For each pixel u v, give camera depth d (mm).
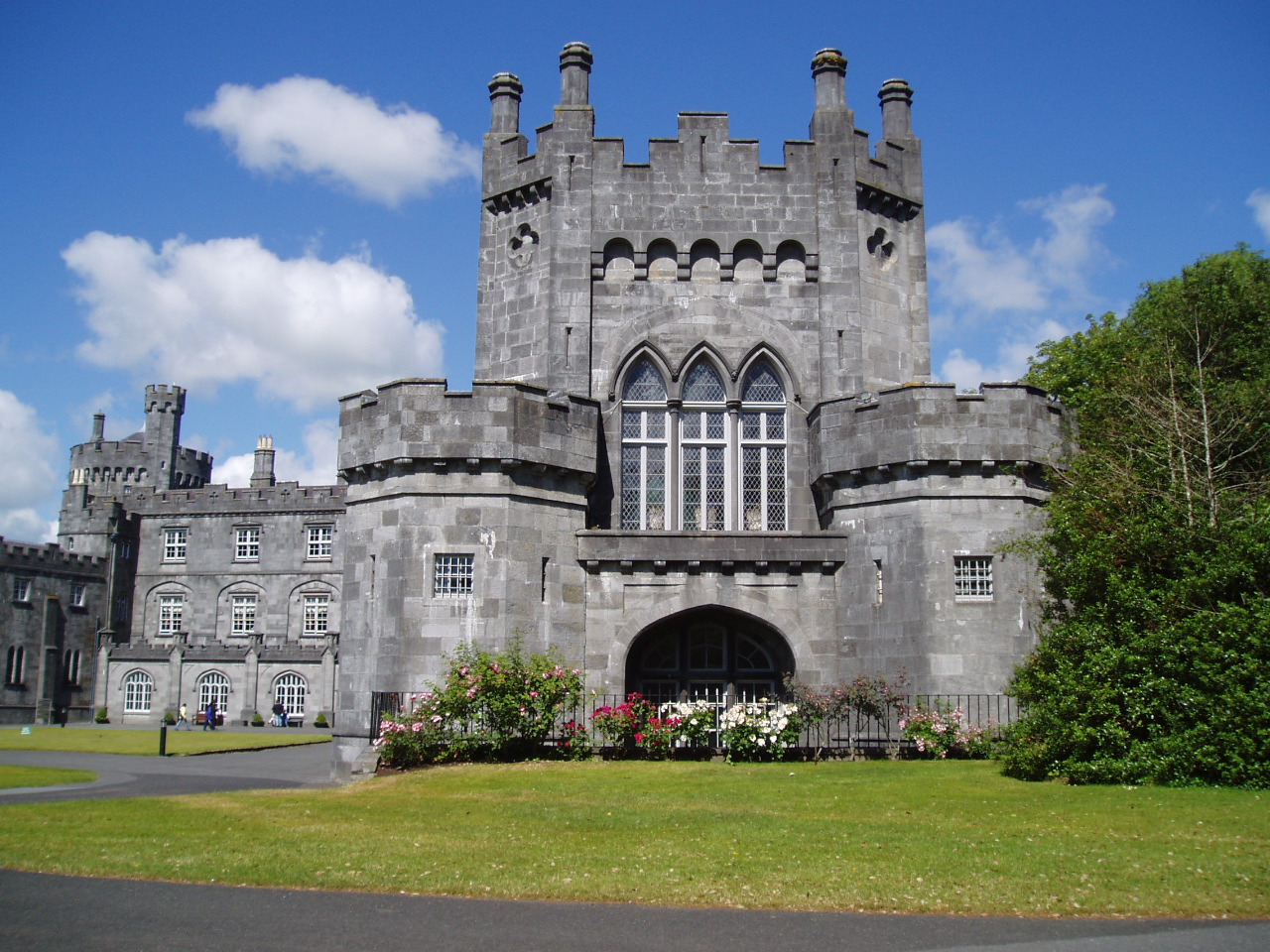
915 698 25406
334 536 75125
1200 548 20438
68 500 80812
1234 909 10930
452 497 25922
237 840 14422
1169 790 17766
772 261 30766
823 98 31656
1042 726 20125
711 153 31234
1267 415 26578
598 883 11922
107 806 18094
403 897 11438
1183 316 32219
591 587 27250
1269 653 18547
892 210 32125
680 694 28719
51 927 10211
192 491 78312
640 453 30203
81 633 75500
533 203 31297
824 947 9797
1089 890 11555
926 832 14555
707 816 16031
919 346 31859
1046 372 38688
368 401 26984
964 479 26062
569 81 31594
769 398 30656
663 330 30500
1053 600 25031
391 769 22766
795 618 27250
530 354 30484
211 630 76062
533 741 24125
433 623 25391
